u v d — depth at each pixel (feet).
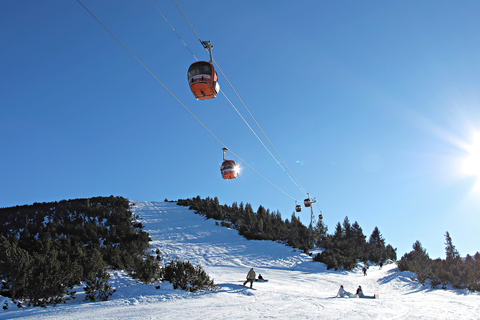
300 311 49.47
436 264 144.15
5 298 62.13
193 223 225.35
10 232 168.04
